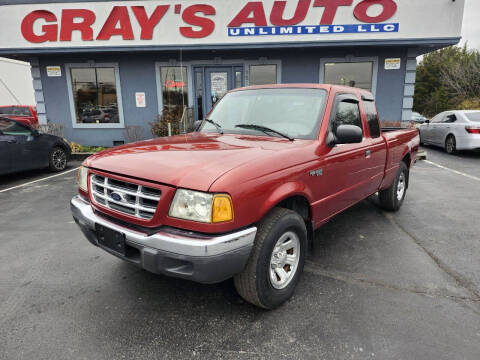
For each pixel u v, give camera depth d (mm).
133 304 2680
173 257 2057
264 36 9719
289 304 2664
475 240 3938
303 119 3117
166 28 9867
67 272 3199
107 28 9938
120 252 2330
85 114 11469
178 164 2250
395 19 9297
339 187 3219
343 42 9539
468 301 2699
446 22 9195
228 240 2049
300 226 2641
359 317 2494
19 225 4484
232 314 2545
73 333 2336
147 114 11312
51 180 7266
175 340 2264
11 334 2326
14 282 3023
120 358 2102
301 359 2090
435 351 2141
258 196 2215
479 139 10195
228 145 2719
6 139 6938
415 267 3275
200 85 11141
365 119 3828
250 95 3615
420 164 9250
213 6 9672
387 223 4516
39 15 9992
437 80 38875
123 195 2316
